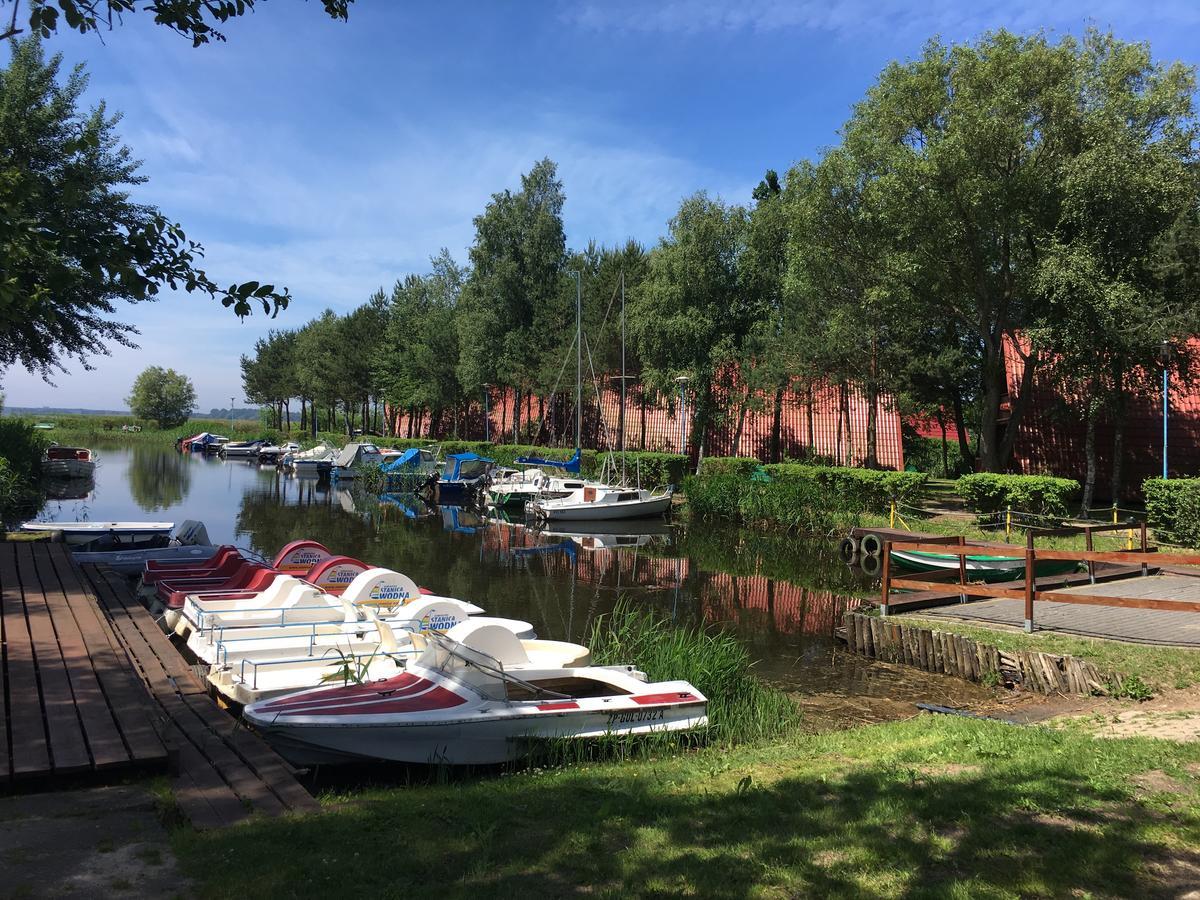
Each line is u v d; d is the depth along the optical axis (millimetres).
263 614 10484
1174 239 18516
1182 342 19562
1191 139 19844
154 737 5402
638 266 40500
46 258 4574
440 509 33531
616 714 7547
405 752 6855
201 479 44469
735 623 13922
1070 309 19922
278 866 3898
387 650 9367
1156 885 3688
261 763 5746
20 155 18422
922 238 21609
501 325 47281
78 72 20000
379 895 3641
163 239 4742
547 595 16172
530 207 48438
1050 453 28641
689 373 33781
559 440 48875
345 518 28922
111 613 10633
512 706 7270
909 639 11297
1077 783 5051
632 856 4145
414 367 53062
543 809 5059
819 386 30922
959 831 4363
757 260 34156
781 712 8938
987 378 24234
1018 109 20531
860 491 24734
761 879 3840
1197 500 17359
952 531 20391
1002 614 12188
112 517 26938
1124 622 11391
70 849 4016
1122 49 21391
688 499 29719
